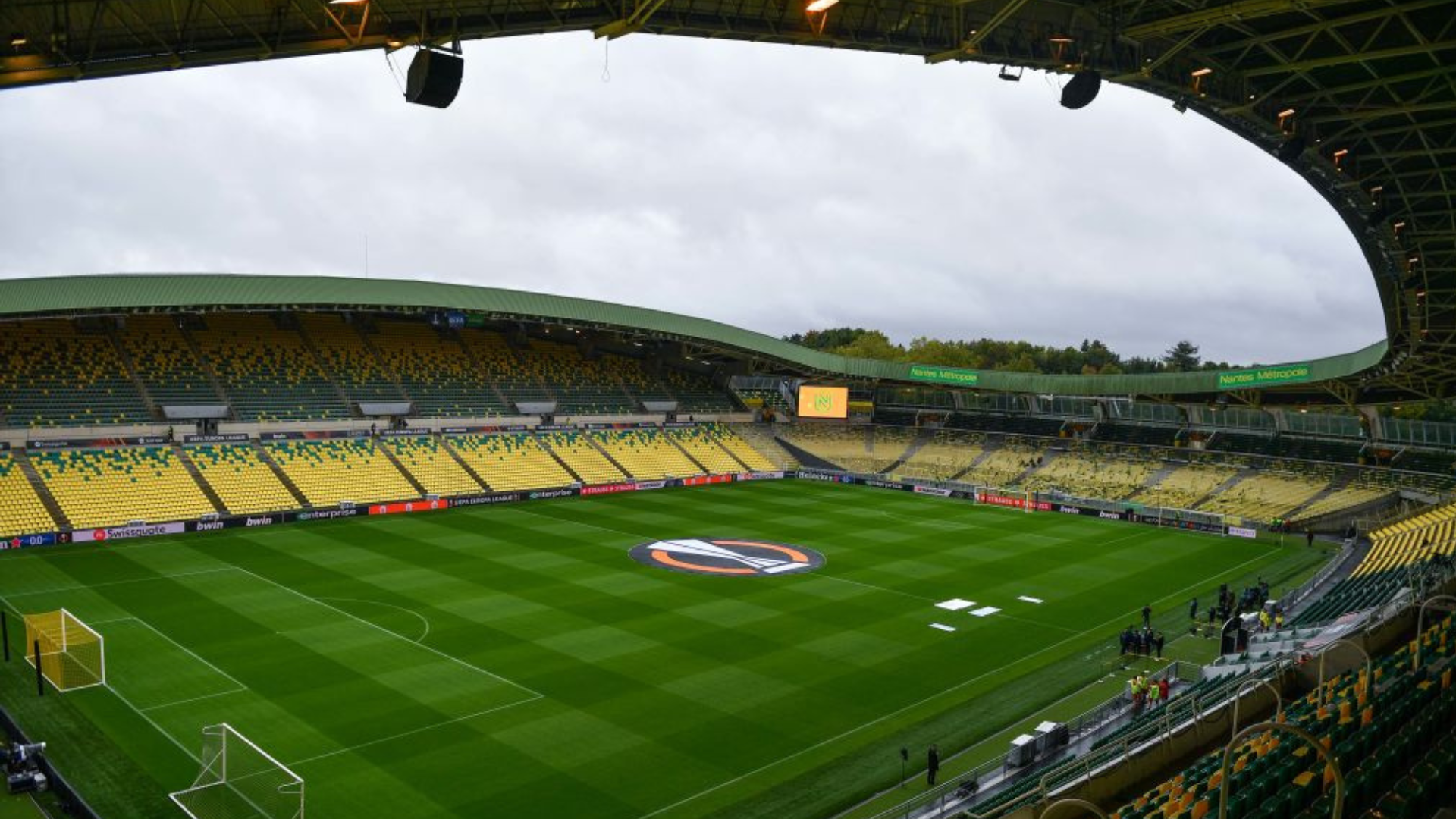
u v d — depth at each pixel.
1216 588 55.66
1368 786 17.88
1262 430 93.62
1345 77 29.17
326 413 80.25
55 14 18.83
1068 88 24.27
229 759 28.42
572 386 100.31
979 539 68.38
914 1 25.20
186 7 19.47
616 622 43.91
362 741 30.09
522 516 71.50
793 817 26.27
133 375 74.00
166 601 45.09
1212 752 23.30
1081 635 44.88
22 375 69.50
